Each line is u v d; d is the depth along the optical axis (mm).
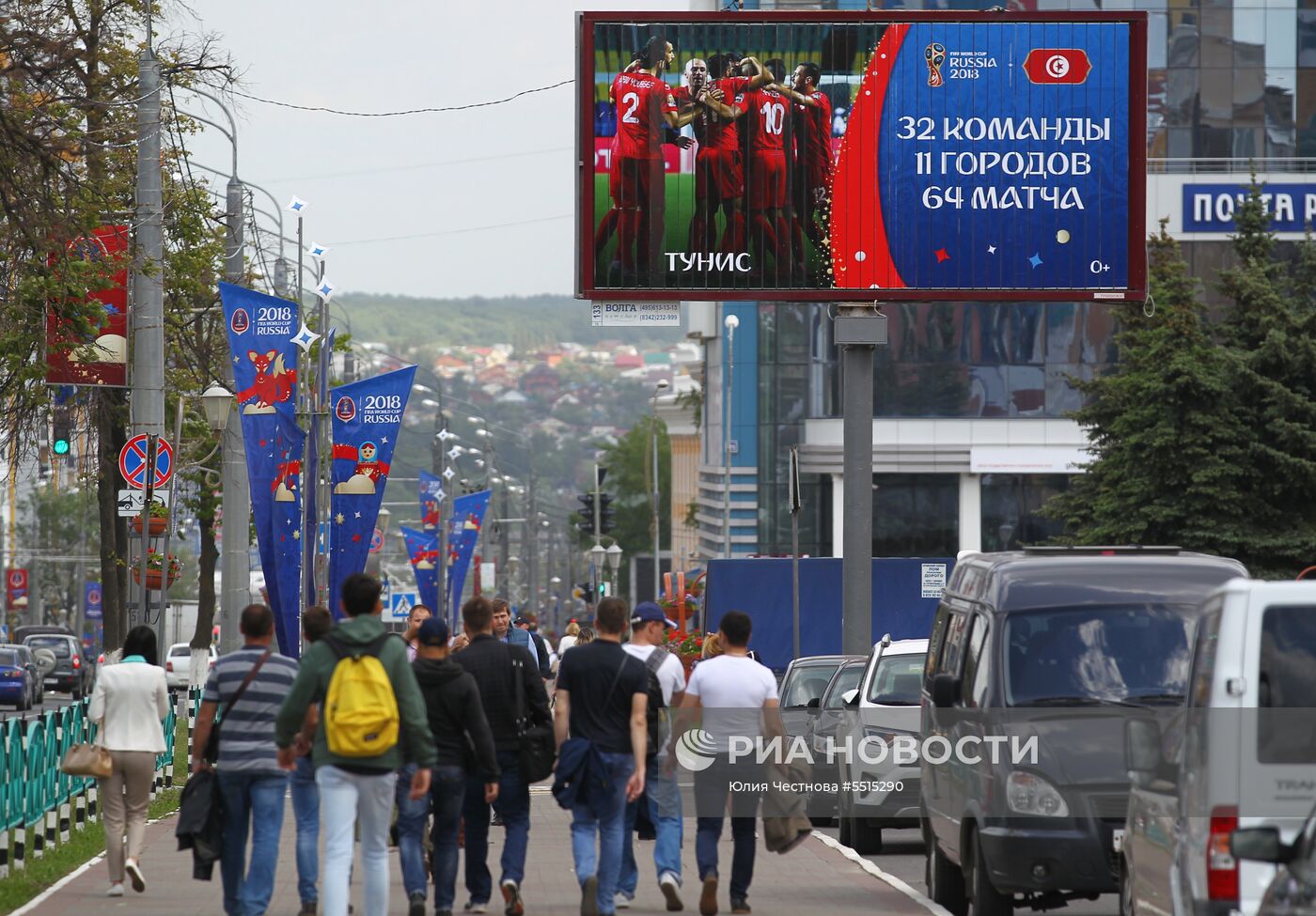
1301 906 16891
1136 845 24047
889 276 55375
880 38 55531
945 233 55438
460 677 28703
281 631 59125
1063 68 55719
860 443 55562
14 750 36562
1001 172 55594
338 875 24672
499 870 37500
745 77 55406
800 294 55281
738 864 30969
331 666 24922
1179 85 133125
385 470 68750
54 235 44562
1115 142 55719
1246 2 133000
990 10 55625
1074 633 29016
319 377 75250
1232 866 19312
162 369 51938
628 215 55188
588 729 29047
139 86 51969
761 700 30672
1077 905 34719
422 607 41375
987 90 55594
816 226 55344
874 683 43469
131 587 59031
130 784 32938
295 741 27469
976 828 28781
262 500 59125
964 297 55406
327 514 74062
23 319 48188
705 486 170375
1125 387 75562
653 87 55375
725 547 138125
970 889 29422
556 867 37906
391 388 68750
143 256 50625
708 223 55219
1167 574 29766
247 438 58812
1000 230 55531
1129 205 55656
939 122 55594
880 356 133375
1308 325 75250
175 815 48312
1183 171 132125
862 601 55500
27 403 55219
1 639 154375
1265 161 132625
